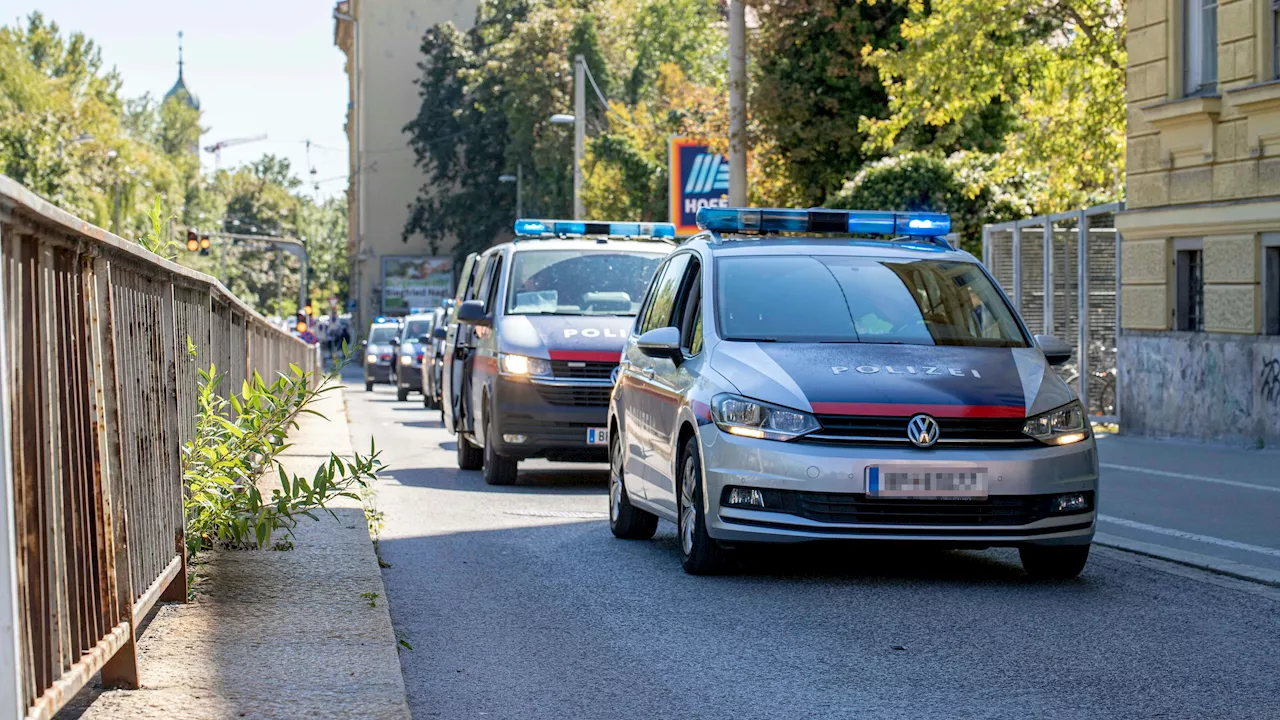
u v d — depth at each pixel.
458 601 13.41
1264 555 16.41
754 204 59.16
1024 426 13.78
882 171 46.50
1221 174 29.92
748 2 54.59
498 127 134.88
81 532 7.23
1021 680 10.18
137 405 9.06
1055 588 14.02
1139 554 16.39
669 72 96.81
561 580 14.61
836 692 9.84
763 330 15.31
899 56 40.22
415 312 69.19
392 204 172.25
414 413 54.31
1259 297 29.14
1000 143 54.84
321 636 9.99
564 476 27.47
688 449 14.90
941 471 13.47
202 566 12.73
